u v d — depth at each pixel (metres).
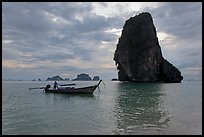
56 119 16.61
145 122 15.45
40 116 17.86
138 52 105.69
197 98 33.25
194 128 13.77
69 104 25.97
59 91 40.88
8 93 43.66
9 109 21.88
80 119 16.52
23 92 46.19
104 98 33.09
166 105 24.83
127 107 23.17
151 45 104.19
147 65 102.81
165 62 107.12
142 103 26.81
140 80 103.56
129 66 106.25
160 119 16.48
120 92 45.28
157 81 105.75
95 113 19.34
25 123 15.21
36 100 30.53
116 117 17.36
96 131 13.15
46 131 13.17
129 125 14.53
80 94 38.47
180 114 18.70
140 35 107.56
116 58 113.12
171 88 60.31
